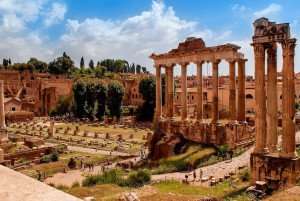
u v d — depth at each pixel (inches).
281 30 1354.6
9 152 2945.4
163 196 1278.3
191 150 2363.4
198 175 1879.9
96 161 2824.8
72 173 2407.7
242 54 2378.2
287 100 1357.0
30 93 7583.7
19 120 6294.3
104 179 1791.3
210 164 2094.0
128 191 1381.6
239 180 1590.8
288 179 1322.6
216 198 1264.8
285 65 1364.4
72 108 6515.8
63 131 4778.5
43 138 4244.6
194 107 4603.8
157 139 2726.4
